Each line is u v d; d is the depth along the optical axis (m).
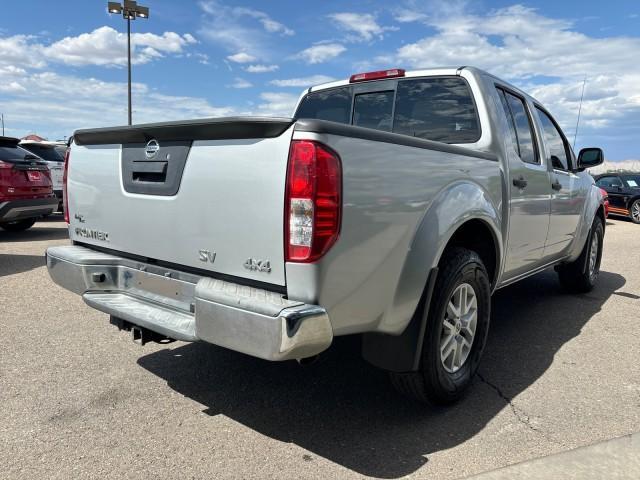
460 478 2.36
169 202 2.67
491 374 3.59
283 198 2.18
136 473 2.38
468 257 3.00
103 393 3.18
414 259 2.59
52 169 12.79
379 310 2.48
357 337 4.04
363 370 3.59
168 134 2.63
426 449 2.62
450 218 2.77
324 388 3.31
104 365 3.61
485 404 3.13
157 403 3.07
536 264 4.48
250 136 2.28
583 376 3.56
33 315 4.68
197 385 3.33
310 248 2.13
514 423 2.89
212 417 2.92
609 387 3.38
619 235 12.38
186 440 2.67
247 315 2.18
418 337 2.70
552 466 2.44
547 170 4.29
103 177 3.11
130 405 3.04
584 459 2.50
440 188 2.77
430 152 2.70
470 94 3.60
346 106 4.30
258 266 2.31
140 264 2.96
